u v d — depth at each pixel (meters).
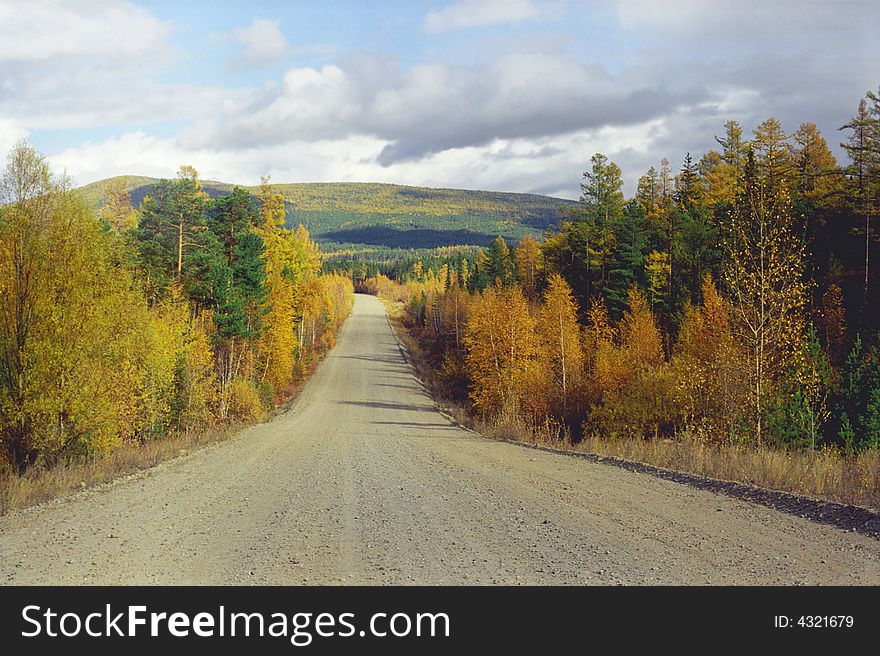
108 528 10.02
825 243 46.44
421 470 17.67
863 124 43.41
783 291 19.42
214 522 10.45
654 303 56.31
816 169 55.09
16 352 20.95
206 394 37.66
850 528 8.93
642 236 57.12
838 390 25.03
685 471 14.60
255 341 51.06
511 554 8.12
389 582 7.13
